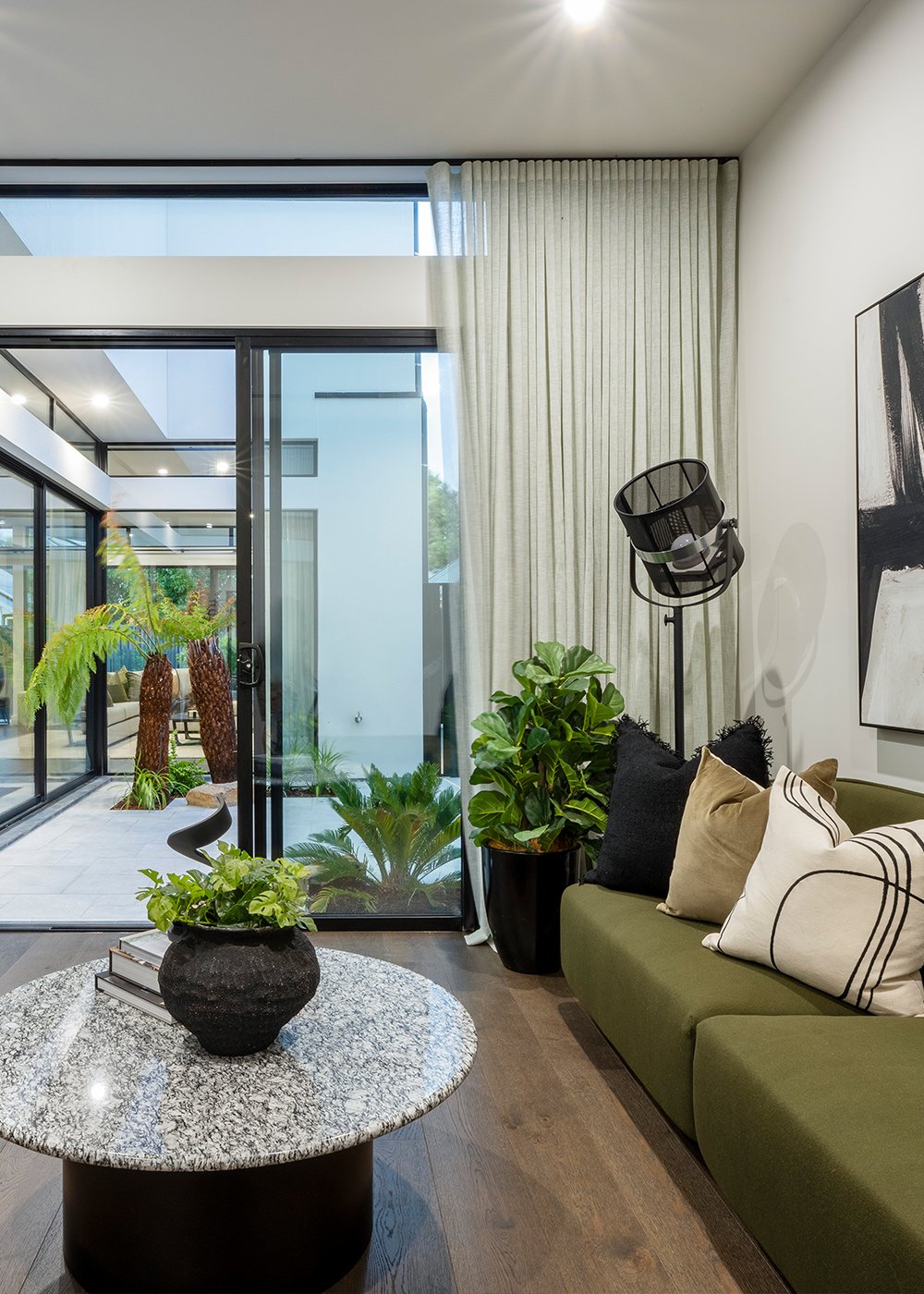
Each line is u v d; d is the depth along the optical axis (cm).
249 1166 118
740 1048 151
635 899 244
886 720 231
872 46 243
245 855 157
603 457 333
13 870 438
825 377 270
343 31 262
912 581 220
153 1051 150
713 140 324
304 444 345
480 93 295
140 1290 142
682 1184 178
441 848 348
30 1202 172
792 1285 129
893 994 170
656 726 332
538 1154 189
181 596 772
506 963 303
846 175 256
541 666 310
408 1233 162
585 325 333
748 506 330
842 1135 122
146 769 639
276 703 346
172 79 285
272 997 143
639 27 260
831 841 183
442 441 336
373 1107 132
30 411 564
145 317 337
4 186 340
